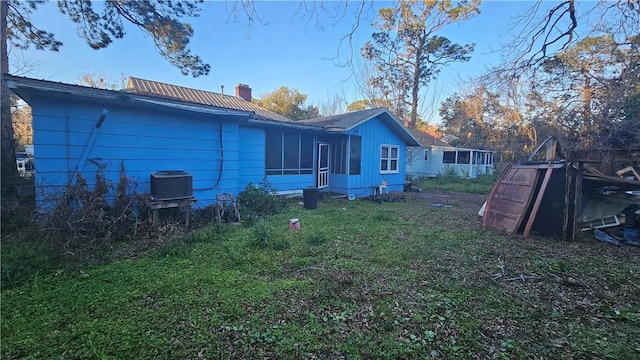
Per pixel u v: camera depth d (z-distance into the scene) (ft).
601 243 17.67
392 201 36.04
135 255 14.34
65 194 14.74
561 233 18.86
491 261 14.34
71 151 17.62
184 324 8.38
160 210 19.53
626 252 15.93
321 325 8.55
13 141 22.68
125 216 16.55
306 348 7.49
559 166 18.83
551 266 13.67
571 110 37.47
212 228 19.03
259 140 30.71
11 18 24.47
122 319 8.54
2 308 8.91
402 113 75.82
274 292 10.50
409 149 75.87
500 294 10.77
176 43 27.66
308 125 32.65
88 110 18.12
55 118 17.08
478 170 79.30
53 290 10.21
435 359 7.18
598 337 8.18
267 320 8.73
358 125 37.86
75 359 6.89
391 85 75.00
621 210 19.01
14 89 15.34
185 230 18.37
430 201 36.83
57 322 8.30
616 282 11.96
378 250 15.60
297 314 9.09
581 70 26.81
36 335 7.69
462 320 8.95
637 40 19.34
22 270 11.39
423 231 20.03
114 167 19.16
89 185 18.12
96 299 9.65
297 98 114.62
